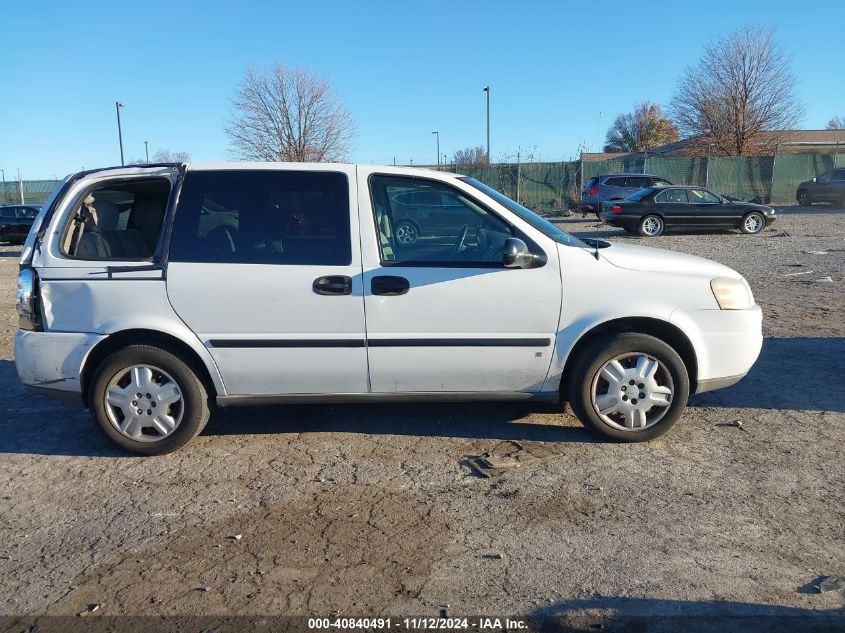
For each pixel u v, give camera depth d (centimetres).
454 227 465
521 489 414
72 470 455
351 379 461
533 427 511
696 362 470
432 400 471
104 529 378
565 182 3222
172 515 391
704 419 521
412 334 453
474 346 456
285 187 461
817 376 625
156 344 461
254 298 448
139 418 464
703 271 476
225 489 422
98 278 451
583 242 494
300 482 429
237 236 456
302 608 305
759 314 485
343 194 459
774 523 371
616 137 7444
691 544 352
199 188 461
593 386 466
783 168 3206
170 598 314
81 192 467
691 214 1992
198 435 505
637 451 465
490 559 341
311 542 360
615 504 394
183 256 452
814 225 2230
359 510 393
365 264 451
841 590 312
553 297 455
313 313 450
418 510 392
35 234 463
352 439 496
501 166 3250
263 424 529
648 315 457
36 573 338
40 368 459
